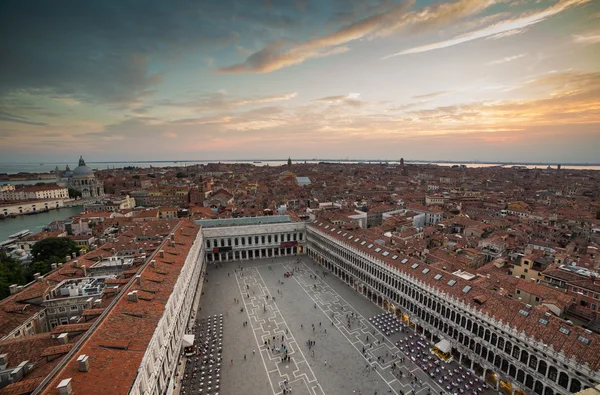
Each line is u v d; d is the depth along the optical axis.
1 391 38.78
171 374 64.69
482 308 71.19
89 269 89.88
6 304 69.94
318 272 137.50
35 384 39.88
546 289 81.44
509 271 108.56
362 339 86.81
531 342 60.00
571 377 53.84
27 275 110.75
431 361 77.00
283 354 80.88
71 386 38.44
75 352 44.97
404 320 95.00
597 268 98.56
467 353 73.69
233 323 95.69
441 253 123.31
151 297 64.38
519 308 67.31
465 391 67.38
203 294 116.00
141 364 45.50
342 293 115.94
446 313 80.06
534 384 60.09
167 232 138.50
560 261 105.19
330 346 83.88
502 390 66.25
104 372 42.09
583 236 164.75
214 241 152.38
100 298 71.00
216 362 77.75
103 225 183.25
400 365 76.19
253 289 119.88
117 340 49.09
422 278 89.38
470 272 96.50
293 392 68.25
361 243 119.94
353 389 68.81
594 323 69.50
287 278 130.75
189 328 89.19
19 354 49.78
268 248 159.88
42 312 71.31
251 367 76.12
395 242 137.25
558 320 61.16
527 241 148.25
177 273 81.31
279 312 102.00
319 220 160.12
